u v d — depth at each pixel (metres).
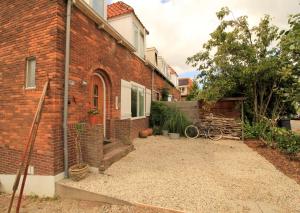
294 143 5.91
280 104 8.81
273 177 4.43
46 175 4.07
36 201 3.90
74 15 4.77
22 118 4.51
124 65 7.81
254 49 8.30
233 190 3.77
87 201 3.69
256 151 6.91
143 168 5.00
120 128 6.81
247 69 8.05
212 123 9.71
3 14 5.04
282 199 3.43
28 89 4.45
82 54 5.05
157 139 9.22
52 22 4.22
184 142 8.56
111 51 6.70
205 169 4.98
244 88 9.68
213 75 9.84
